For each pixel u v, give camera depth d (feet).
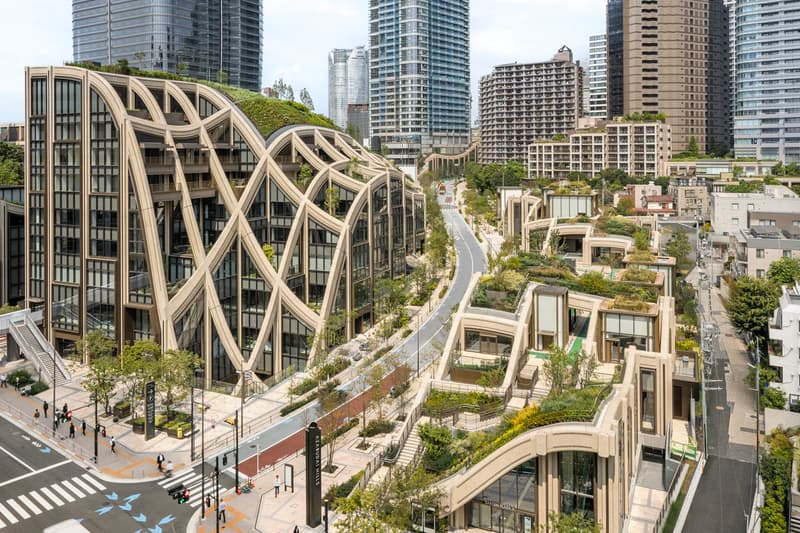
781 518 168.96
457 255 565.12
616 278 303.89
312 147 434.30
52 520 195.52
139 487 216.54
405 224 505.25
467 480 177.47
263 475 224.94
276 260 369.71
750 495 197.57
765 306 299.99
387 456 214.28
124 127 313.32
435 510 175.01
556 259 327.06
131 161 312.91
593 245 359.25
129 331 319.68
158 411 277.44
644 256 322.34
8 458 235.40
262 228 369.09
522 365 236.43
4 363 335.67
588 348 239.09
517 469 178.91
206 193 347.15
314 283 366.63
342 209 396.98
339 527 175.22
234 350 330.34
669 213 581.94
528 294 258.16
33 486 215.92
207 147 355.15
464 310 255.29
